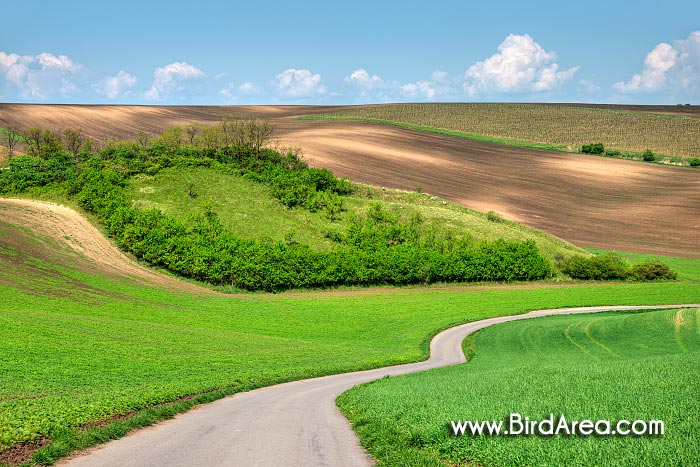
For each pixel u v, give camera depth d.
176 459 14.48
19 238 79.75
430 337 63.75
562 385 22.42
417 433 15.66
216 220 95.56
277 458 14.62
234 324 64.31
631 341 56.22
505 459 12.93
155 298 71.25
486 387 23.38
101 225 90.62
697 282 99.56
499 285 96.62
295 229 100.19
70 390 25.47
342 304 79.50
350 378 37.75
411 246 98.56
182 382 30.56
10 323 43.91
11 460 14.71
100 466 13.84
